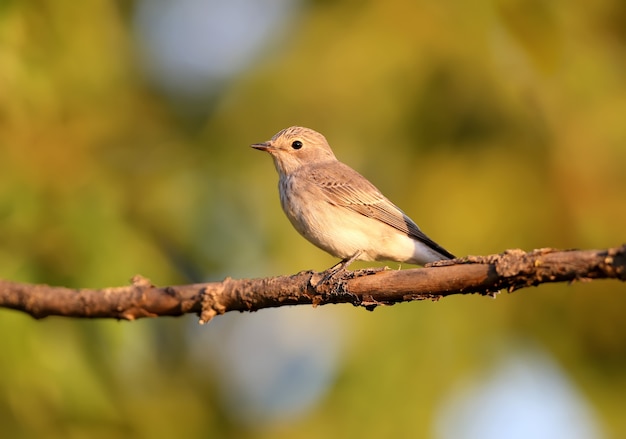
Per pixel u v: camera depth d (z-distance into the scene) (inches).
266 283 331.9
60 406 447.8
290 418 563.2
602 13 564.4
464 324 516.4
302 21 572.7
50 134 502.3
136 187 547.2
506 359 520.1
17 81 488.7
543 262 279.1
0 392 437.1
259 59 572.1
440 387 511.5
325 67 549.6
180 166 567.2
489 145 542.3
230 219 550.9
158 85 646.5
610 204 530.9
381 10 553.6
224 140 566.3
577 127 540.4
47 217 464.8
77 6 522.9
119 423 475.5
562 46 520.4
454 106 547.8
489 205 530.0
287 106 554.6
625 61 565.0
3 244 448.8
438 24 550.0
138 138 584.4
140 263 480.7
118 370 469.7
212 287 336.2
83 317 343.3
